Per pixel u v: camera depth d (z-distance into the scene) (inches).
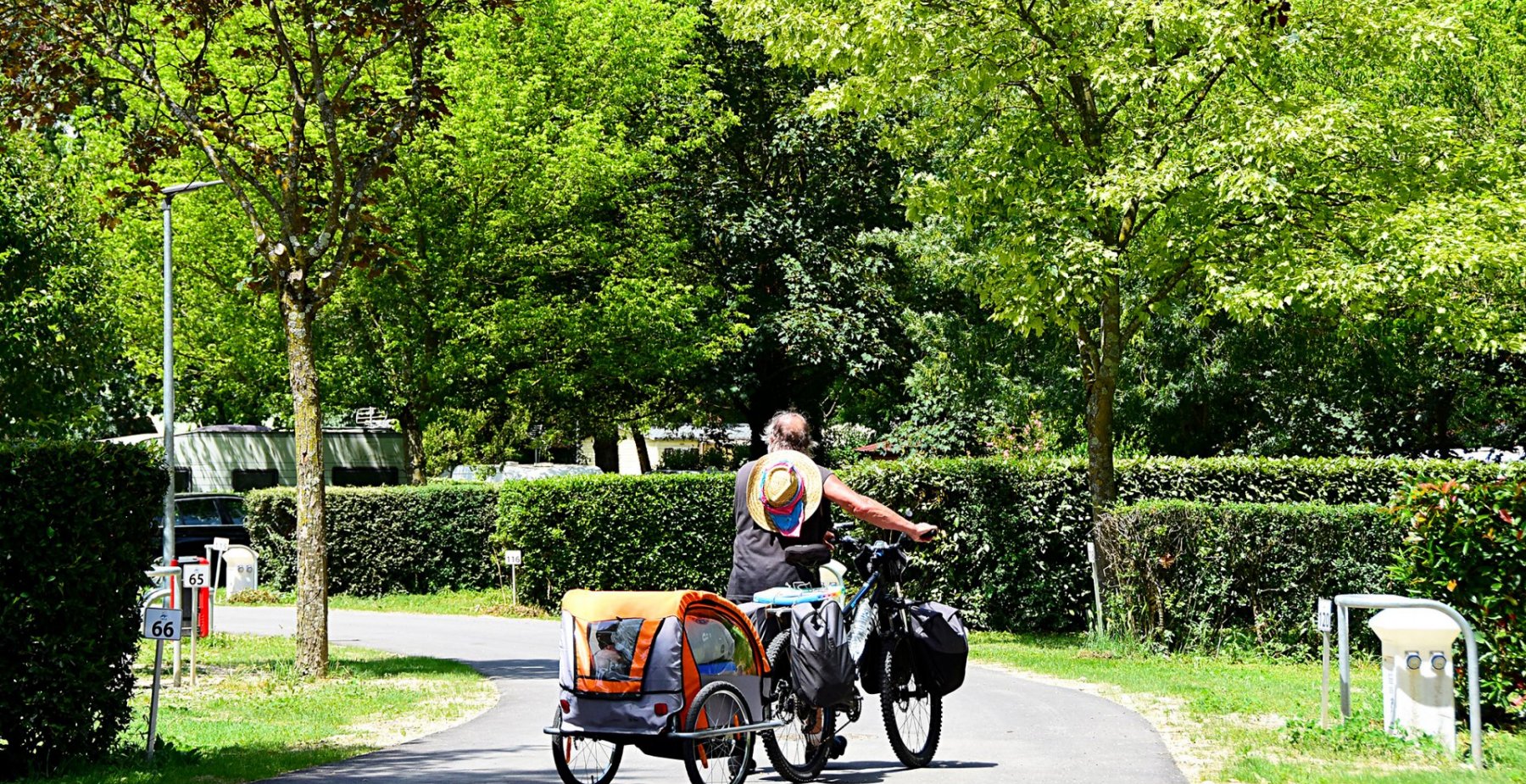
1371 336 1082.1
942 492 821.2
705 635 323.6
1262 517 701.3
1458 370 1144.2
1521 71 984.3
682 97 1518.2
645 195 1514.5
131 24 631.8
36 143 1101.7
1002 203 756.0
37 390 1104.2
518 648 789.2
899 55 690.8
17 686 353.7
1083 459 823.1
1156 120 734.5
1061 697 535.5
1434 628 384.2
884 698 358.9
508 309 1334.9
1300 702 498.0
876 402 1699.1
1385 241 693.9
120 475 376.5
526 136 1328.7
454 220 1327.5
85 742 369.7
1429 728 380.8
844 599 350.6
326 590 619.5
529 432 1633.9
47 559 358.3
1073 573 816.3
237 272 1283.2
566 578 998.4
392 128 630.5
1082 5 685.9
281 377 1358.3
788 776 337.1
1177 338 1183.6
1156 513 706.8
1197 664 667.4
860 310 1596.9
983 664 679.1
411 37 621.9
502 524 1055.0
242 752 402.9
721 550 974.4
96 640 370.0
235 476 1488.7
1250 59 684.7
